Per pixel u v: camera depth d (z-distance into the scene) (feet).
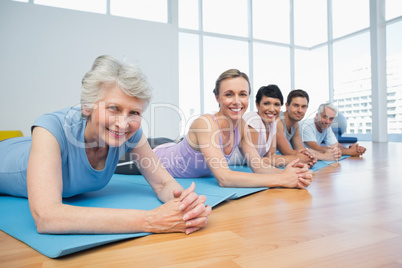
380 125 23.17
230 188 5.55
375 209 4.01
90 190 4.47
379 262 2.35
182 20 24.26
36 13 18.61
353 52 26.17
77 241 2.71
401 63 22.26
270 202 4.51
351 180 6.42
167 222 3.08
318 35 29.45
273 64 28.14
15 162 4.39
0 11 17.67
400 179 6.45
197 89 24.61
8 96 17.92
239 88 5.74
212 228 3.30
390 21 22.53
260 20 27.32
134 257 2.52
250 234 3.08
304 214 3.82
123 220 2.94
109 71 2.97
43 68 18.80
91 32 20.18
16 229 3.17
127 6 21.91
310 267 2.28
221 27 25.70
